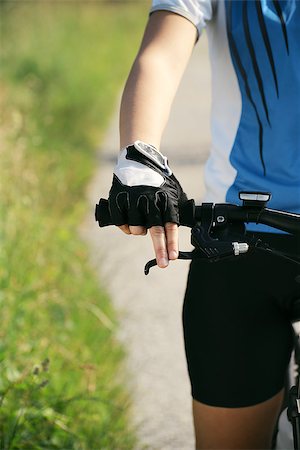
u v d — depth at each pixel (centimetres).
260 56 328
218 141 347
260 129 334
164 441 518
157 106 297
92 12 2633
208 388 346
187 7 319
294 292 335
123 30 2616
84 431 484
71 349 584
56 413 472
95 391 527
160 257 249
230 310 338
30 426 462
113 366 591
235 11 333
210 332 342
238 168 340
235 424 347
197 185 1073
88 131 1368
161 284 760
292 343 354
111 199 256
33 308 595
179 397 572
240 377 342
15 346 532
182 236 842
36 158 998
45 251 721
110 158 1215
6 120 948
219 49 341
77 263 750
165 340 651
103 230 898
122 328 667
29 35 1897
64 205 938
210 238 254
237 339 339
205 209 264
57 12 2317
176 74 311
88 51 2047
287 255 262
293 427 304
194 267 348
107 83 1769
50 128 1262
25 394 474
